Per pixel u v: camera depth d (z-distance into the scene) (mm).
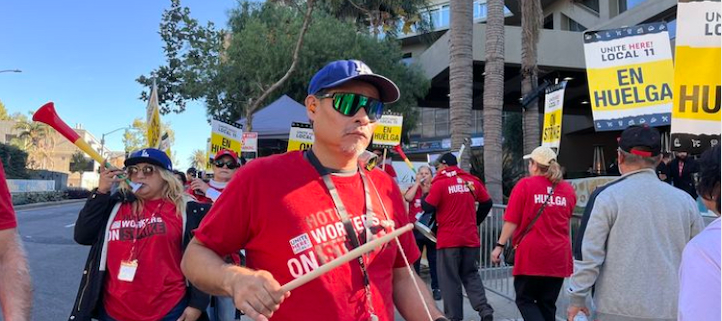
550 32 17891
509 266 6289
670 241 2652
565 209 4152
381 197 1907
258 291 1379
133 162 3053
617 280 2672
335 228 1664
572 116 27422
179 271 3014
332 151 1768
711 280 1397
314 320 1562
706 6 3221
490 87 9664
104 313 2918
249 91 18422
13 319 1803
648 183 2750
